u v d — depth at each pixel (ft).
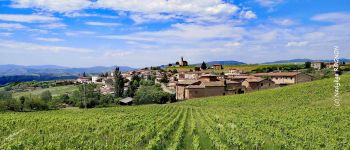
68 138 111.34
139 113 212.02
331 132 116.88
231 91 354.54
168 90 424.46
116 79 410.11
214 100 280.92
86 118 183.73
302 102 224.74
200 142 104.58
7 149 95.20
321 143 97.04
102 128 138.10
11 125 157.28
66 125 148.77
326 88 250.16
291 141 99.76
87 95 360.89
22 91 522.47
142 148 100.17
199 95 343.87
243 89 363.76
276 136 108.27
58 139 110.83
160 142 101.14
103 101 355.36
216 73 553.64
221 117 166.20
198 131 124.16
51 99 370.12
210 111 210.38
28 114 228.84
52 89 539.29
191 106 268.21
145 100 343.67
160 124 141.28
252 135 109.29
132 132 124.16
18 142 101.24
